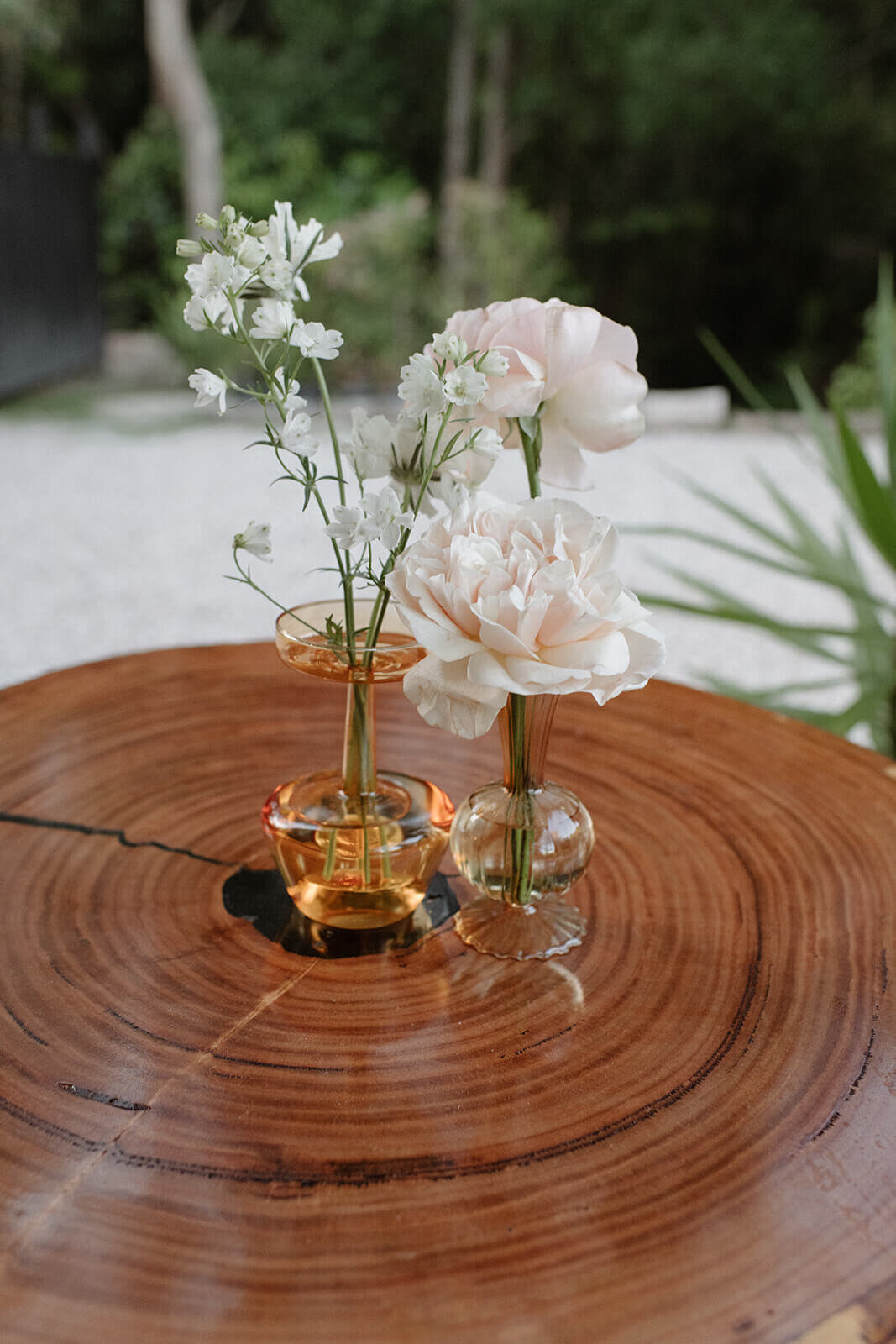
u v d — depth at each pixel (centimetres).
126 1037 72
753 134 729
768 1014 75
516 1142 66
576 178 797
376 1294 58
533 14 692
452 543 69
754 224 771
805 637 155
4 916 81
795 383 162
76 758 100
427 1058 71
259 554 71
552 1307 58
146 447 457
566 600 67
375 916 81
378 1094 68
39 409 518
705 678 157
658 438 504
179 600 294
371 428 75
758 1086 69
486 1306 58
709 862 88
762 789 97
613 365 72
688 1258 60
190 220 632
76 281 589
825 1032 73
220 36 838
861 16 756
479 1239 61
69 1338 56
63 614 280
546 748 78
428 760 100
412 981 77
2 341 503
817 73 705
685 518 380
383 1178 64
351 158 769
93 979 76
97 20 844
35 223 534
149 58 874
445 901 85
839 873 87
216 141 631
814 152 733
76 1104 67
